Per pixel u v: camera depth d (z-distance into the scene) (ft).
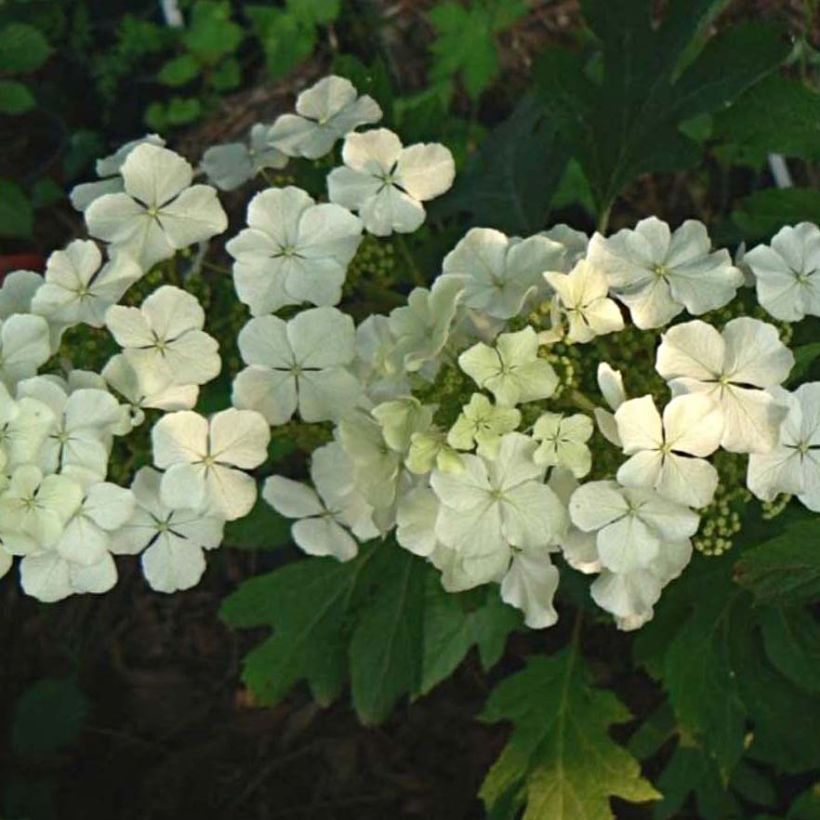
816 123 2.02
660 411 1.69
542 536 1.65
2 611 2.98
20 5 3.40
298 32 3.20
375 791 2.84
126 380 1.72
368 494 1.71
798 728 2.12
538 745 2.24
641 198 3.02
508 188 2.23
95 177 3.31
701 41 2.70
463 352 1.63
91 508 1.70
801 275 1.70
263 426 1.72
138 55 3.37
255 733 2.90
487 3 3.12
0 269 2.90
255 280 1.75
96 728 2.91
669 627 2.13
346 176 1.82
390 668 2.11
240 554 2.97
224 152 2.04
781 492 1.71
